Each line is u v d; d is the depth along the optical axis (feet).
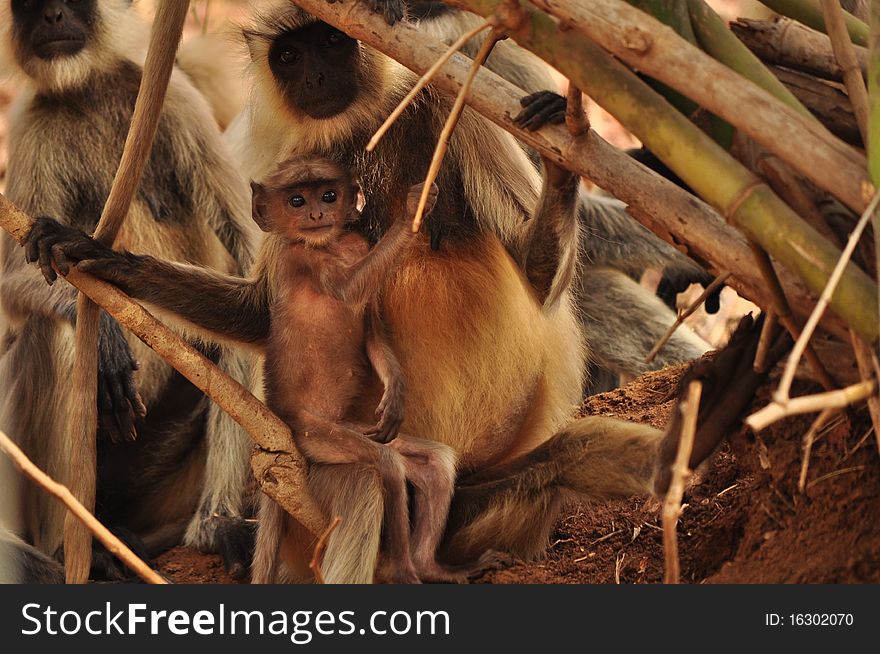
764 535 23.59
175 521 41.55
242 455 39.06
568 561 28.66
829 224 20.02
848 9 30.53
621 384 49.32
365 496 25.55
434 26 45.52
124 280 26.94
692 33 20.80
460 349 28.73
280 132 30.60
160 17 25.14
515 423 29.43
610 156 21.68
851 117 22.56
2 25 42.91
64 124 42.63
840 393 16.97
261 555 27.25
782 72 23.41
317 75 29.12
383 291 28.50
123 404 35.22
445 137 19.62
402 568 26.03
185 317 28.71
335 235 26.86
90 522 19.29
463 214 29.55
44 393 38.88
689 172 18.48
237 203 43.88
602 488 27.37
